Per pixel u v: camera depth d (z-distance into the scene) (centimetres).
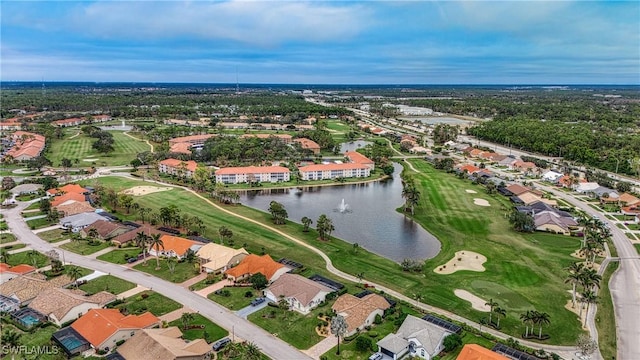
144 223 16800
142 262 13462
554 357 8962
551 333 9975
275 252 14300
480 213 18688
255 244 14925
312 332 9850
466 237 16062
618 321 10544
